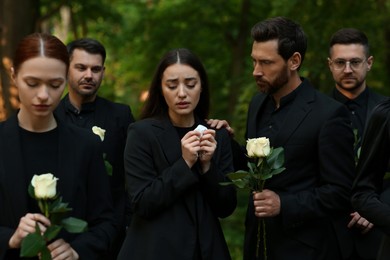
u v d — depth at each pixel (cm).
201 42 2150
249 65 1916
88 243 423
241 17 2022
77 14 1975
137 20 2198
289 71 547
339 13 1502
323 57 1391
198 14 2123
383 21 1513
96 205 442
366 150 474
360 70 689
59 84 398
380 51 1571
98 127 662
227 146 535
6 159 414
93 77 698
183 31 2123
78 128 447
